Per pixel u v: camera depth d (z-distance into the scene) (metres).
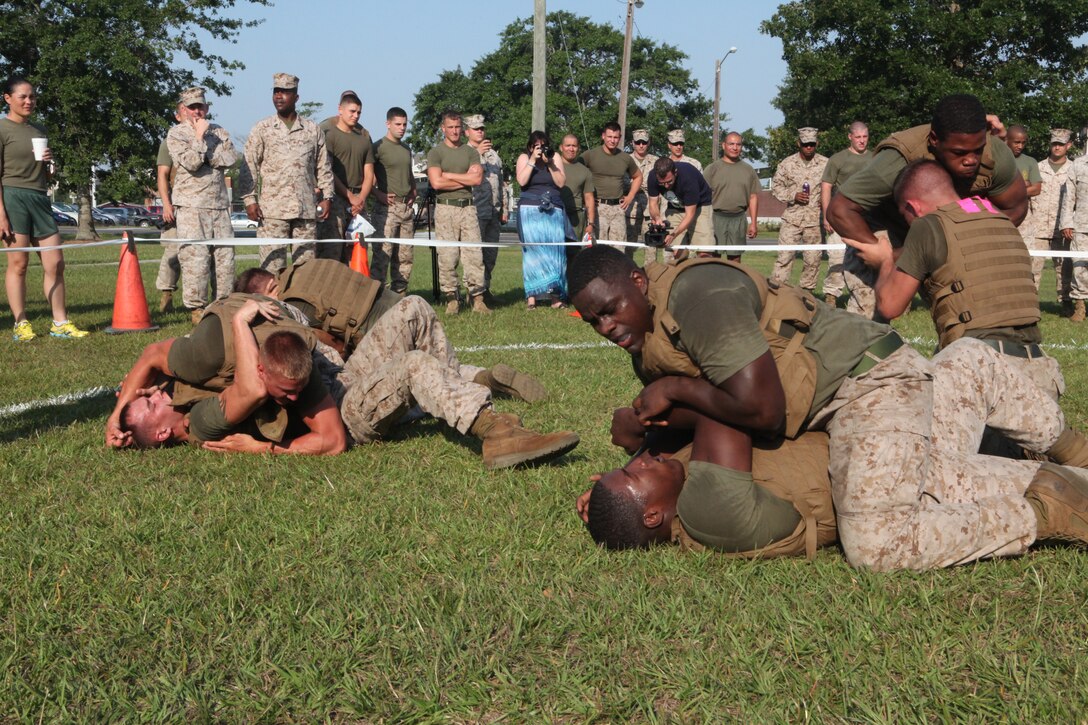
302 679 2.56
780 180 12.23
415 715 2.43
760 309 3.21
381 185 11.02
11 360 7.56
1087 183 10.59
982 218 3.97
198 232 9.66
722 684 2.50
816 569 3.21
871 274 6.07
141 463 4.57
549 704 2.47
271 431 4.59
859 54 29.66
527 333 9.22
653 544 3.40
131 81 34.53
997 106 28.19
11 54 34.69
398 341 4.98
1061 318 10.99
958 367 3.50
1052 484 3.21
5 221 8.35
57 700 2.49
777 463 3.33
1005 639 2.70
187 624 2.87
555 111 52.28
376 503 3.95
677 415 3.32
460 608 2.93
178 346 4.62
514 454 4.30
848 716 2.37
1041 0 28.38
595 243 11.27
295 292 5.27
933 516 3.13
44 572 3.22
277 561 3.34
